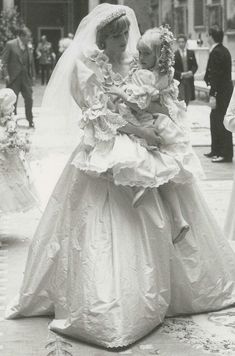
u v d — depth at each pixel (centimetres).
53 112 651
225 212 981
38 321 598
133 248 564
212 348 542
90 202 575
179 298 600
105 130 573
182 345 548
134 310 548
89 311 543
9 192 839
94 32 604
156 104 591
